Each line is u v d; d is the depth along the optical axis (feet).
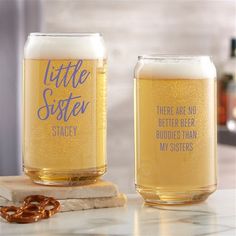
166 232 2.27
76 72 2.54
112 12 7.09
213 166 2.61
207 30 7.41
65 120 2.54
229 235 2.23
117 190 2.60
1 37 6.61
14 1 6.60
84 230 2.29
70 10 6.95
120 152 7.23
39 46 2.55
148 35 7.22
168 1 7.27
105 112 2.63
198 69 2.55
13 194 2.54
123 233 2.26
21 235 2.23
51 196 2.55
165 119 2.53
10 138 6.74
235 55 6.94
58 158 2.55
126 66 7.17
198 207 2.57
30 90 2.57
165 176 2.54
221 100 6.88
